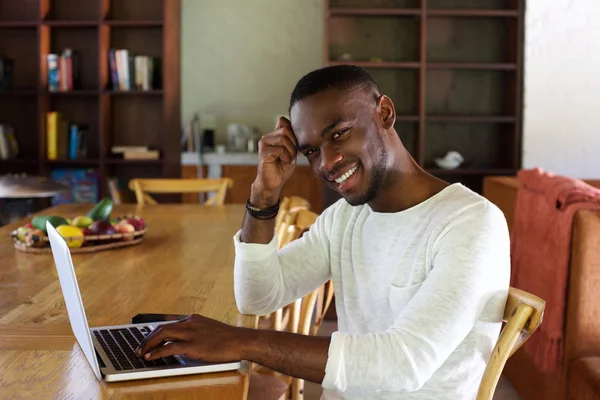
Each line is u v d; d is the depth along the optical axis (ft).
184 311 5.32
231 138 20.03
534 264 10.25
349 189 4.33
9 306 5.46
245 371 4.04
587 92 17.44
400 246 4.50
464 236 4.12
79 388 3.80
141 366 4.01
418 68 18.19
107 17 17.51
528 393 10.53
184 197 19.19
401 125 18.97
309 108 4.21
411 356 3.80
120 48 17.98
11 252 7.66
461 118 17.95
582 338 9.17
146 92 17.33
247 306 5.08
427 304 3.94
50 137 17.66
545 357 9.46
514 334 4.04
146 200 12.70
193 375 3.99
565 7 17.26
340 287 4.96
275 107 21.08
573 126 17.54
